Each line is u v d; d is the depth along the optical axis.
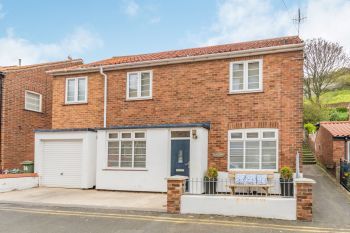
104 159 14.98
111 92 16.62
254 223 8.74
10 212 10.48
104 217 9.62
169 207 10.04
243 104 14.02
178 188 10.01
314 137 25.14
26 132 19.42
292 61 13.46
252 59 14.06
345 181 14.29
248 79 14.12
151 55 18.77
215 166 14.09
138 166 14.52
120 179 14.61
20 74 19.16
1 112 17.97
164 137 14.09
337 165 16.08
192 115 14.88
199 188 13.23
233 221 8.96
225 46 18.00
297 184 9.09
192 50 18.28
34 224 8.96
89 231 8.20
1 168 17.69
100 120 16.77
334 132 17.56
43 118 20.75
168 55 17.11
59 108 17.73
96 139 15.88
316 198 12.17
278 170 13.15
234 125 14.03
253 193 12.45
